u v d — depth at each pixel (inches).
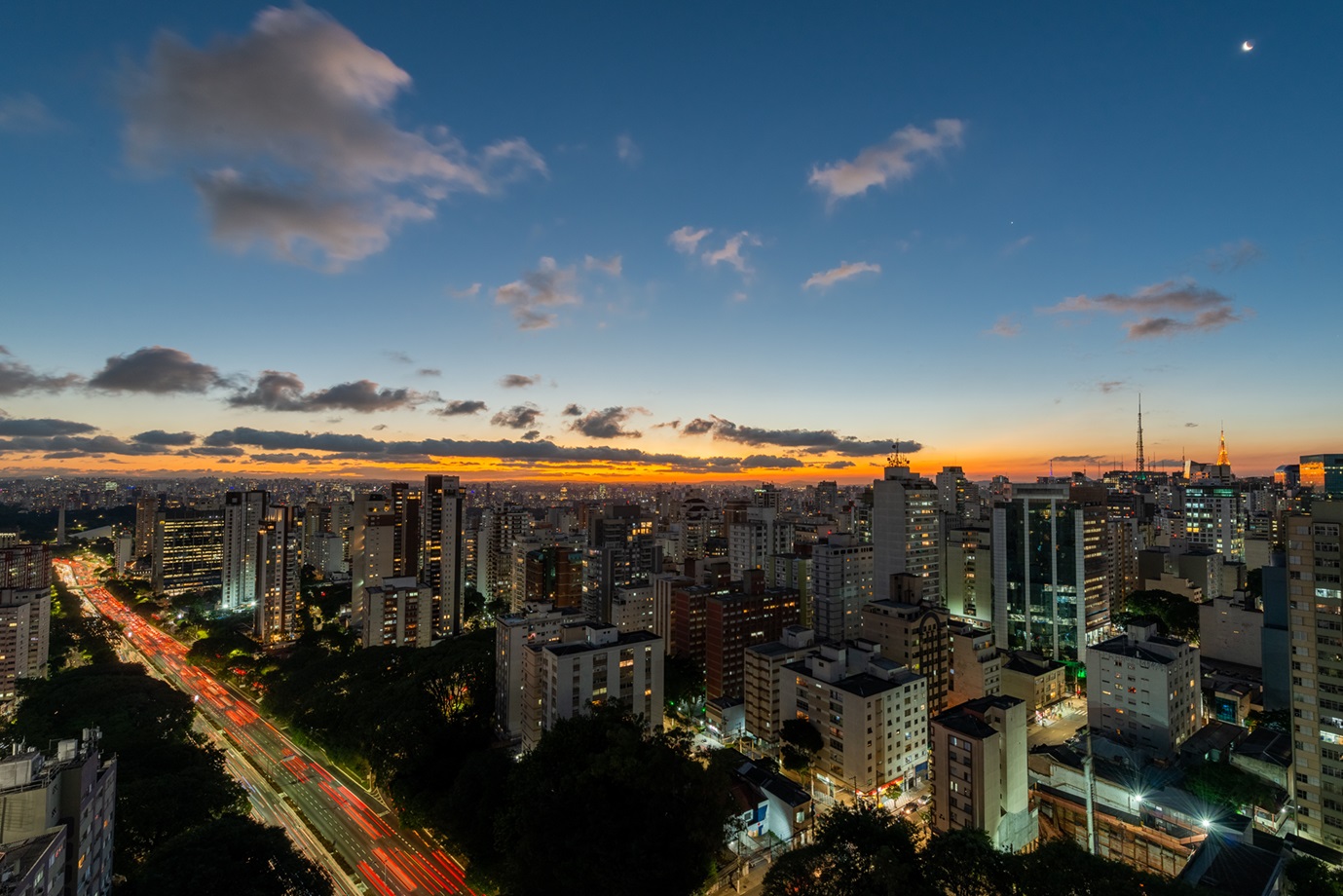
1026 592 7829.7
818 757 4904.0
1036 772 4215.1
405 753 5093.5
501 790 3954.2
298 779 5669.3
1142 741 4879.4
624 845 3056.1
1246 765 4315.9
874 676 5034.5
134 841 3917.3
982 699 4190.5
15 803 2738.7
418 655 7667.3
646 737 3742.6
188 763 5012.3
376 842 4557.1
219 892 3075.8
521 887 3174.2
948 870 2699.3
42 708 6328.7
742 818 4094.5
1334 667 3627.0
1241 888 2755.9
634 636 5610.2
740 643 6815.9
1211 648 7076.8
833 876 2723.9
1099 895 2348.7
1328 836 3617.1
